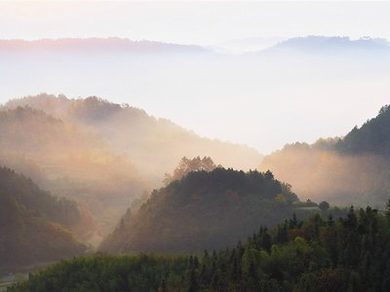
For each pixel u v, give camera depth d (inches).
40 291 5851.4
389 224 4279.0
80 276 5841.5
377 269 3782.0
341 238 4190.5
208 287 4340.6
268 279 4092.0
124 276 5718.5
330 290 3703.3
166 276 5260.8
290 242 4507.9
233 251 4598.9
